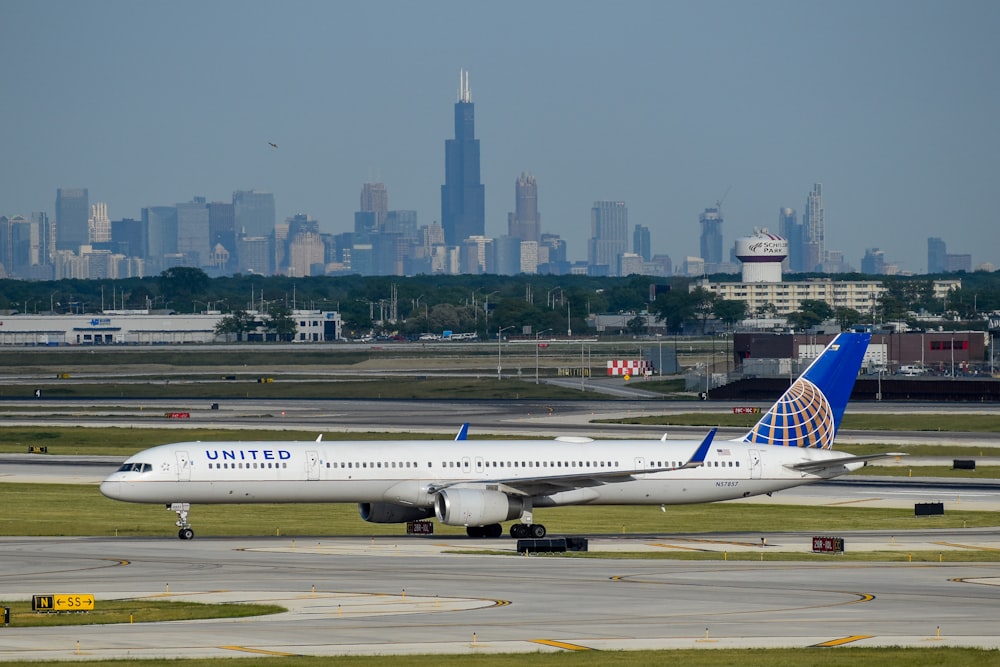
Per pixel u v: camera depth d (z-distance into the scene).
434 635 180.38
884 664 162.88
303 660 162.75
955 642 178.12
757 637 180.88
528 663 161.25
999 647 174.75
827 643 177.25
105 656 165.62
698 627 187.75
